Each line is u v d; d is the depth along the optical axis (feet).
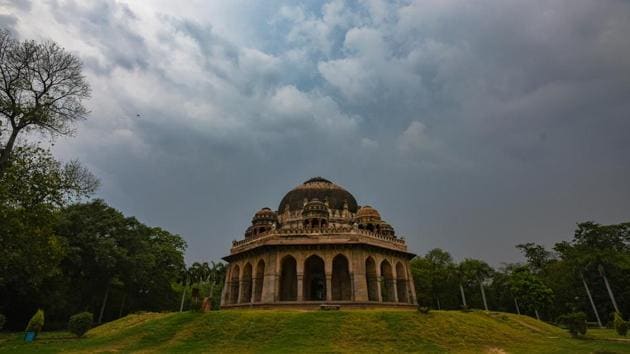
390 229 179.52
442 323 104.78
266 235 161.27
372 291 153.69
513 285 230.89
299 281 146.72
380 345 90.12
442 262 278.05
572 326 112.98
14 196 81.76
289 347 88.28
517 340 99.91
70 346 96.32
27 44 92.79
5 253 84.07
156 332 100.78
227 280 177.37
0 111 87.71
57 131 96.58
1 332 144.05
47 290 152.56
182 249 247.29
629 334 132.05
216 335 97.14
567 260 234.58
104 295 188.96
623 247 236.84
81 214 168.76
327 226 165.78
